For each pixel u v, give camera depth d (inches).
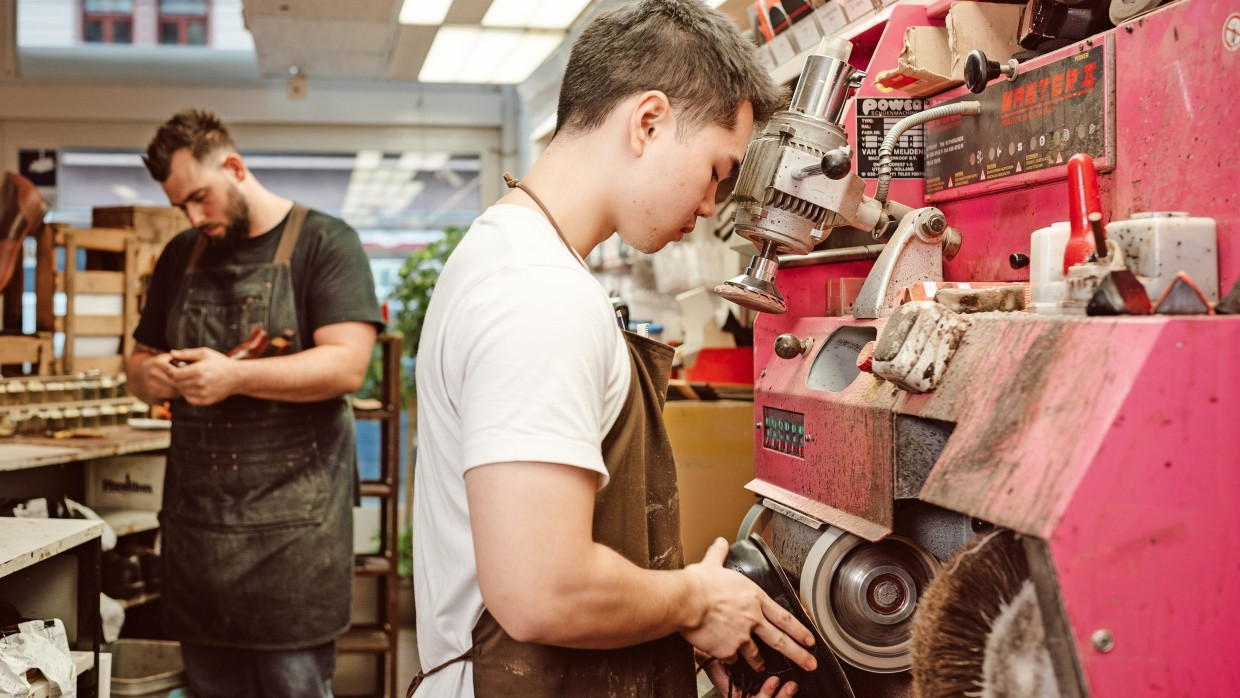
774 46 86.4
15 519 79.7
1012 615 34.2
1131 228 37.7
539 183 42.3
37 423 130.7
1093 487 30.6
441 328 39.1
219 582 101.3
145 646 127.7
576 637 34.9
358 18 183.3
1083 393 32.4
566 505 33.8
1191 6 40.9
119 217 155.3
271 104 252.1
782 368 59.9
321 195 260.5
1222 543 31.7
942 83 59.5
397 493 140.9
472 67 215.3
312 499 103.0
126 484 140.7
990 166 55.2
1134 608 31.0
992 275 56.7
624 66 40.8
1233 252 38.2
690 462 82.1
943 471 36.8
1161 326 31.2
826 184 50.4
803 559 53.1
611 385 38.9
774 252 53.6
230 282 104.3
